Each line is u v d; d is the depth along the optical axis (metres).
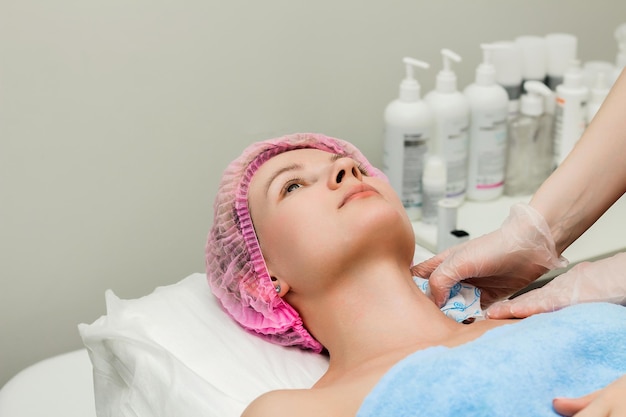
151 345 1.27
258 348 1.34
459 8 2.14
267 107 1.96
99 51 1.76
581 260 1.77
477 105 1.99
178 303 1.42
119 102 1.81
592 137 1.33
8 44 1.69
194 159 1.92
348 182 1.29
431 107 1.94
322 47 1.98
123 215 1.89
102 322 1.37
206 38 1.85
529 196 2.10
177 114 1.87
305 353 1.37
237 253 1.35
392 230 1.26
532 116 2.04
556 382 1.00
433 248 1.86
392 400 1.00
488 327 1.22
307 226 1.27
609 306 1.12
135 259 1.93
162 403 1.24
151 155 1.87
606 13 2.43
